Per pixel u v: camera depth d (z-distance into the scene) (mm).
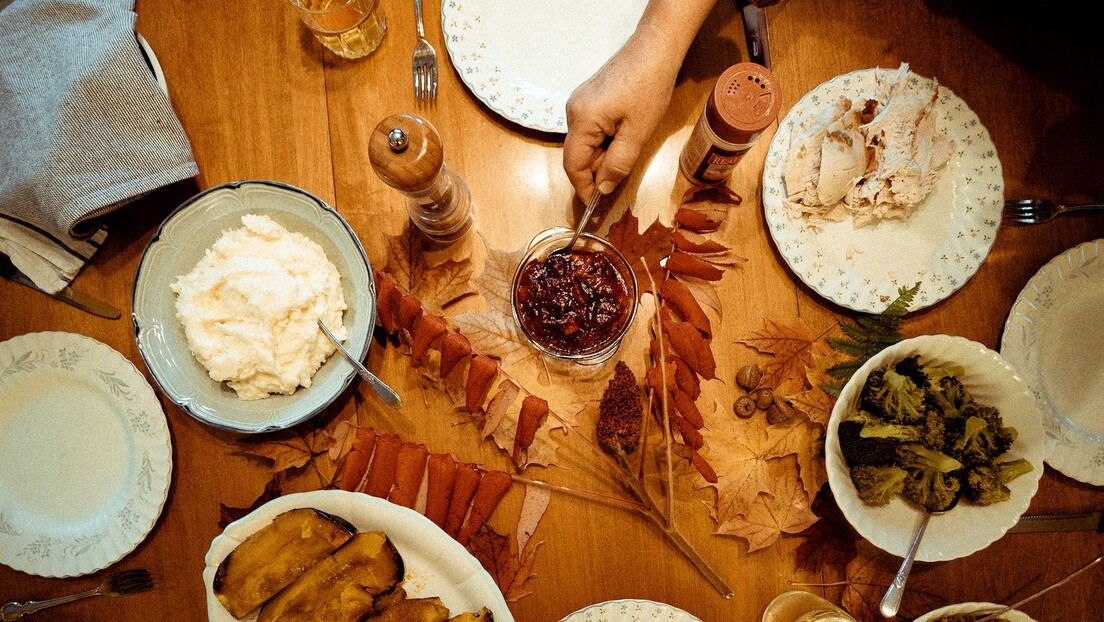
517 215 1043
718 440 1004
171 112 983
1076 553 1007
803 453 1005
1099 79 1072
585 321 952
